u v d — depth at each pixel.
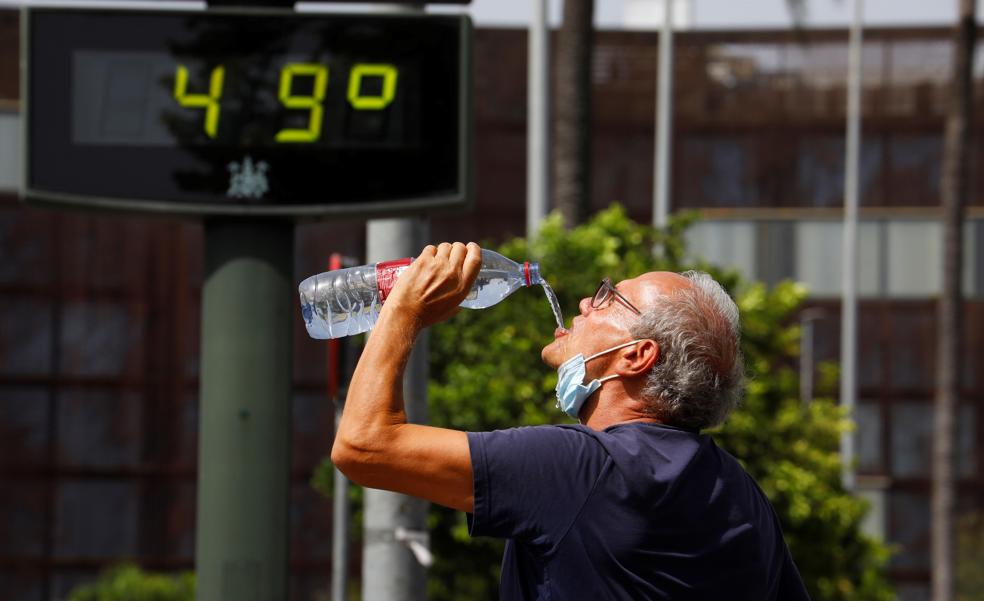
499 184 38.72
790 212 39.62
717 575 3.08
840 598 19.58
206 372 6.19
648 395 3.19
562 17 22.70
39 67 6.00
